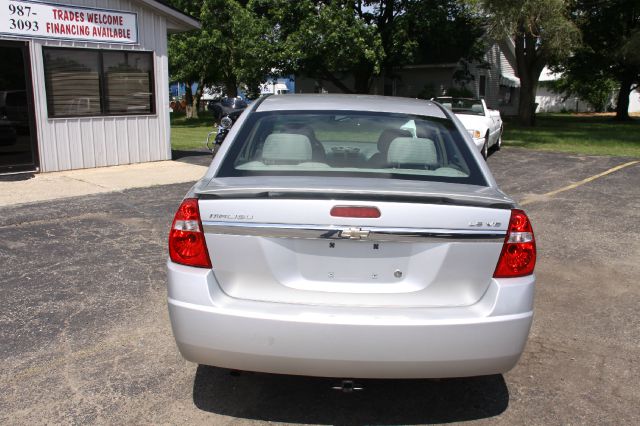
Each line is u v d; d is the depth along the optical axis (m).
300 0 23.88
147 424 3.02
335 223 2.71
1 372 3.50
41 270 5.31
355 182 3.03
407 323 2.64
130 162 12.09
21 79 10.31
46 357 3.70
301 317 2.66
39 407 3.14
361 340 2.64
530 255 2.83
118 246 6.09
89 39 11.05
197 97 34.75
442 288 2.78
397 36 24.33
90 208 7.81
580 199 8.87
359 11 25.81
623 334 4.20
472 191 2.98
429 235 2.73
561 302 4.78
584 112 48.75
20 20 10.09
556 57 25.30
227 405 3.22
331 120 3.78
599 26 29.94
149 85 12.21
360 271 2.78
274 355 2.69
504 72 37.22
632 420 3.12
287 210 2.73
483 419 3.12
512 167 12.44
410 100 4.39
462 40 26.36
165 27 12.30
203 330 2.72
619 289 5.09
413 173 3.29
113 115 11.65
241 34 25.23
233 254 2.78
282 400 3.29
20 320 4.24
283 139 3.44
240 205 2.75
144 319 4.30
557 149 16.30
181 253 2.82
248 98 30.34
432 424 3.08
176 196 8.71
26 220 7.09
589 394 3.39
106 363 3.64
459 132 3.75
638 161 13.39
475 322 2.68
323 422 3.08
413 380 3.54
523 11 19.23
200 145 16.50
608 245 6.40
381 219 2.70
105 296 4.72
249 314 2.67
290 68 24.83
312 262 2.79
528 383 3.51
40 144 10.64
